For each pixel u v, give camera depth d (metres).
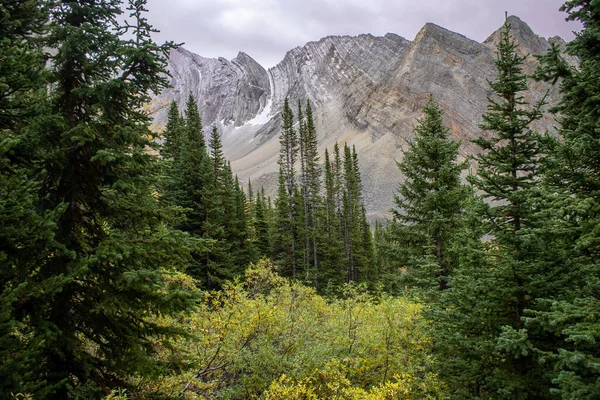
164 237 6.42
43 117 5.31
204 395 9.33
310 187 44.31
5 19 5.66
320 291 36.44
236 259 28.44
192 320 10.15
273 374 10.25
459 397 7.75
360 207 53.62
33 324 5.21
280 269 38.66
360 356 11.80
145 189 6.88
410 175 16.23
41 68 5.32
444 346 8.34
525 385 6.71
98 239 6.58
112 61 6.28
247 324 10.26
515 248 7.60
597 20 5.18
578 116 5.78
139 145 6.41
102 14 6.43
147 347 6.54
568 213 5.58
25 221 5.00
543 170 6.73
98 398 5.92
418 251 15.98
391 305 12.71
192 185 25.25
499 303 7.66
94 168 6.32
